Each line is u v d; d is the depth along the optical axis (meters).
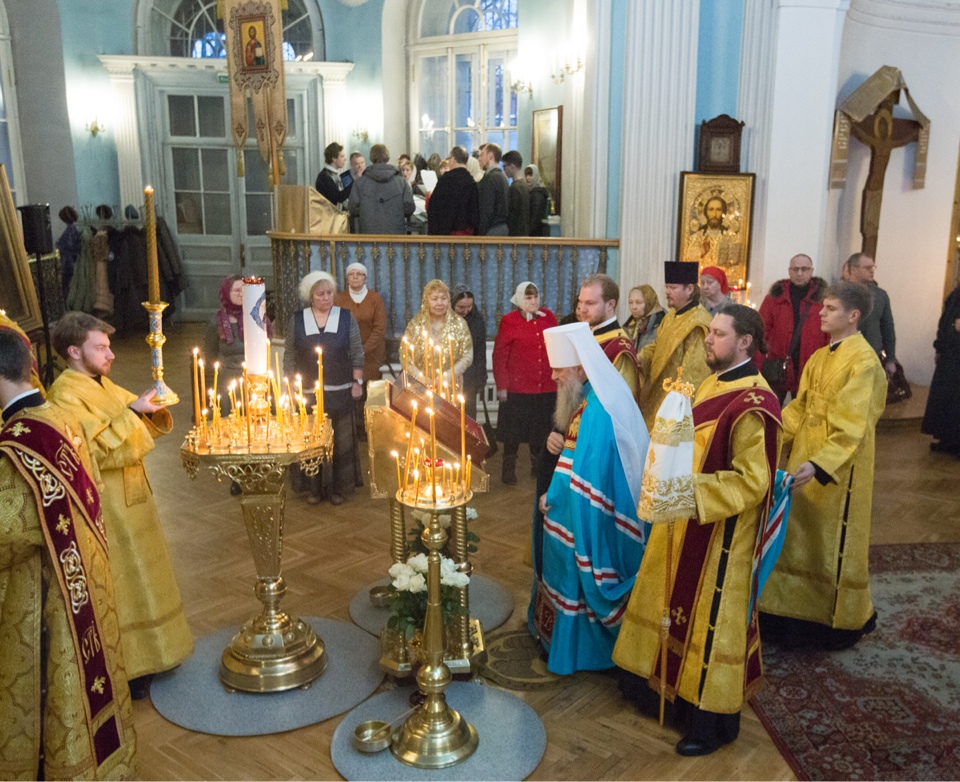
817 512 3.84
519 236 7.52
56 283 8.27
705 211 7.23
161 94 12.87
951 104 9.05
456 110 11.88
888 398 8.46
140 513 3.43
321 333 5.60
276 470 3.26
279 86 8.59
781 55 7.10
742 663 3.13
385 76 12.38
